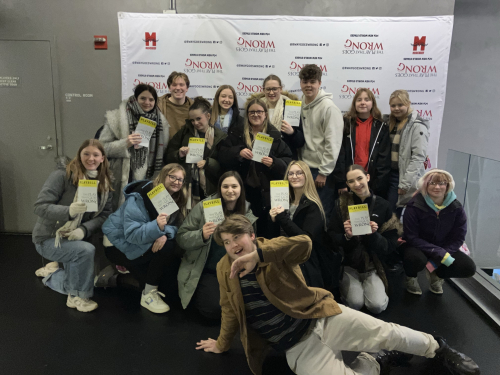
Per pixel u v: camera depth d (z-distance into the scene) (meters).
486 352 2.06
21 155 3.50
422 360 1.95
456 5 3.47
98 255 2.71
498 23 3.48
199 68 3.18
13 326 2.22
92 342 2.09
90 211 2.39
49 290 2.66
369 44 3.12
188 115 3.05
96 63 3.29
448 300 2.62
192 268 2.38
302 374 1.67
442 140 3.74
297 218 2.44
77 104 3.37
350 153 2.92
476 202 2.86
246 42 3.12
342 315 1.66
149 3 3.19
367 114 2.91
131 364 1.92
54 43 3.26
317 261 2.42
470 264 2.42
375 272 2.52
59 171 2.43
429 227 2.50
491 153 3.75
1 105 3.39
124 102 2.80
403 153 2.86
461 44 3.55
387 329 1.67
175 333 2.20
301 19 3.09
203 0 3.22
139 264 2.46
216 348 1.98
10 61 3.31
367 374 1.70
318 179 2.88
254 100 2.67
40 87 3.35
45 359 1.94
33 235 2.43
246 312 1.65
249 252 1.56
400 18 3.08
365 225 2.26
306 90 2.85
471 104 3.67
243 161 2.81
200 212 2.39
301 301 1.63
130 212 2.30
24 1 3.19
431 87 3.20
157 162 2.88
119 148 2.74
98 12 3.20
